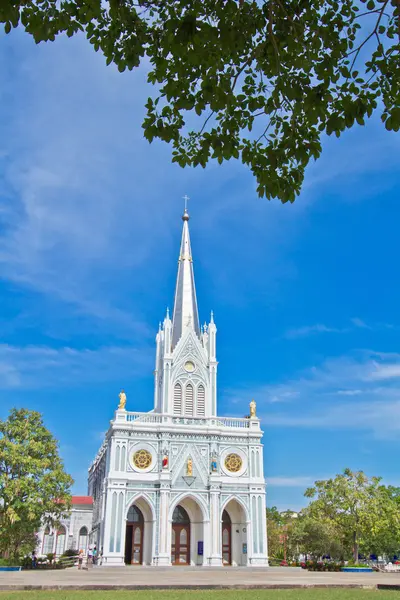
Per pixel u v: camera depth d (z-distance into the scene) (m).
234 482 65.00
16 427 55.34
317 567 61.91
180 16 14.05
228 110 15.80
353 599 22.70
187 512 64.62
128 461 63.09
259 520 64.00
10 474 54.09
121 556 58.91
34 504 52.09
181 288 78.31
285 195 15.69
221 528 64.12
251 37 14.80
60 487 56.72
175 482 63.12
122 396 65.81
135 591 27.91
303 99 14.52
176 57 14.74
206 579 38.91
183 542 63.22
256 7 14.30
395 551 97.06
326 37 14.61
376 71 14.82
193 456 64.75
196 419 67.50
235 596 24.06
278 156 15.09
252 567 57.94
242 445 67.19
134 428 64.31
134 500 61.69
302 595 24.98
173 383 69.38
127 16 13.93
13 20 11.34
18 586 28.53
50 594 24.58
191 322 74.44
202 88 14.27
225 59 15.14
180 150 16.39
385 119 14.42
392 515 68.94
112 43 15.13
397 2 12.31
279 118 15.90
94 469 85.25
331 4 15.05
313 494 72.50
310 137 15.43
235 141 15.55
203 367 71.19
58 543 94.62
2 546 55.62
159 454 64.12
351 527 68.94
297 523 82.00
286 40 14.35
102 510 63.91
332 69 14.60
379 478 69.94
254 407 70.12
